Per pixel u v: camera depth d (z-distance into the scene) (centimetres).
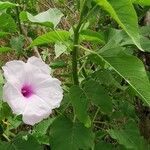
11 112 33
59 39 35
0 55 62
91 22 42
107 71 38
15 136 35
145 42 40
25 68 32
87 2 34
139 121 49
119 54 34
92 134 34
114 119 41
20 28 48
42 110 31
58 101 32
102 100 35
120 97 43
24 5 54
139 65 33
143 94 32
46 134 40
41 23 35
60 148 34
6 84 30
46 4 65
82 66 39
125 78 33
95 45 47
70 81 44
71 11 61
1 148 34
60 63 42
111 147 37
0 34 38
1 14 37
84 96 35
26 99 31
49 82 32
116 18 29
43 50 58
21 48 45
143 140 40
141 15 45
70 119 35
